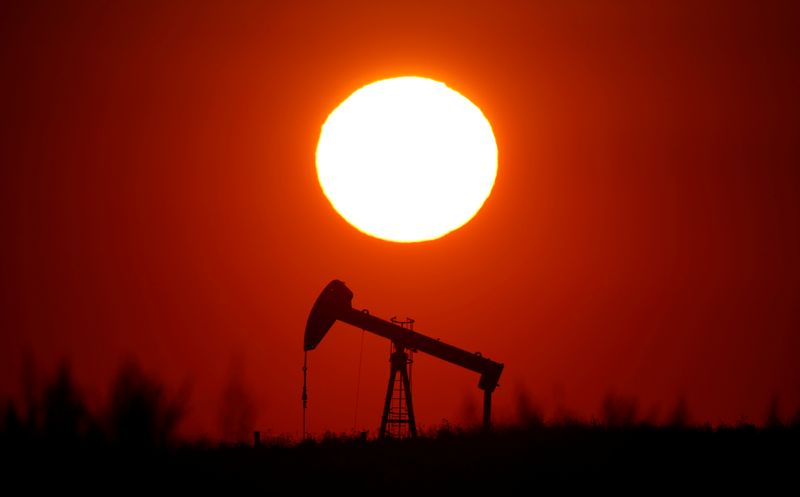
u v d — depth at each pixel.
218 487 84.50
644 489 82.75
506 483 84.81
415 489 83.31
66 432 99.75
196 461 95.56
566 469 89.38
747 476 86.62
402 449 103.38
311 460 96.06
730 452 96.56
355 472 89.38
